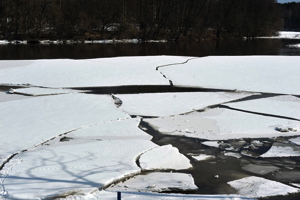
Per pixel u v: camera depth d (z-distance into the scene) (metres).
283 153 8.68
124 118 11.66
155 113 12.48
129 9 66.00
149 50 41.22
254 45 52.59
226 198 6.07
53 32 60.31
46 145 8.95
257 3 79.88
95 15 64.44
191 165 7.82
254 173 7.47
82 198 5.88
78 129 10.40
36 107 13.01
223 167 7.78
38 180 6.52
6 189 6.11
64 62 23.33
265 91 16.42
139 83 18.12
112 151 8.38
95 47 46.12
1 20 57.00
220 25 73.81
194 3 68.25
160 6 65.38
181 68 22.14
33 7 58.09
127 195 6.06
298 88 16.97
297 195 6.41
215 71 21.22
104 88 16.97
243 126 10.91
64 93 15.64
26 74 19.81
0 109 12.70
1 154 8.15
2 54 34.41
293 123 11.18
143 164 7.57
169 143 9.43
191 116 12.11
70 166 7.29
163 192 6.36
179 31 71.69
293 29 136.62
